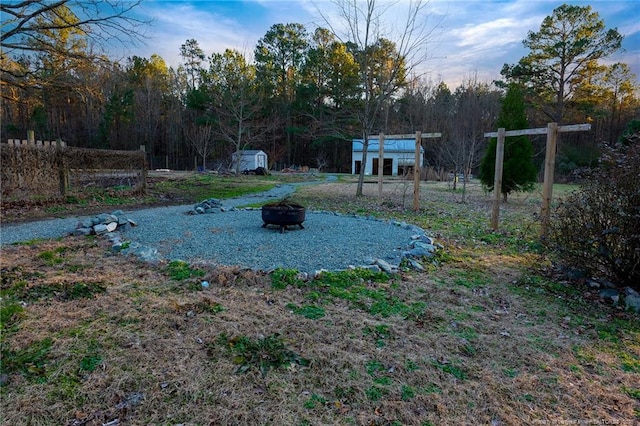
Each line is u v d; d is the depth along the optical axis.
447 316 2.98
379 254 4.62
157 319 2.71
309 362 2.24
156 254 4.36
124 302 3.01
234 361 2.21
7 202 8.23
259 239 5.27
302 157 39.12
